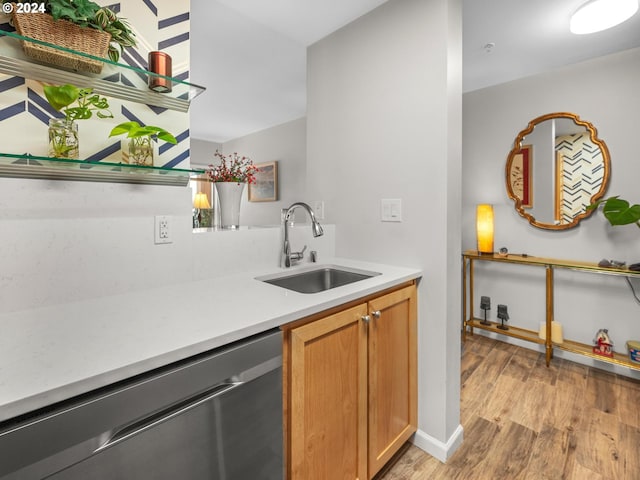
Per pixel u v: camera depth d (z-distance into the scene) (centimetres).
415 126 157
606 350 221
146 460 65
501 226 281
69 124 97
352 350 119
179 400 70
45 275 98
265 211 463
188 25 132
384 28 168
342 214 193
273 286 127
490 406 190
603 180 227
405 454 155
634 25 187
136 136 105
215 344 76
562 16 180
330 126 198
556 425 172
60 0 91
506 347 272
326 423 109
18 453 50
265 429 89
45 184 97
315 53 209
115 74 111
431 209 153
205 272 137
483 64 238
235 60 245
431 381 156
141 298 109
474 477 140
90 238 106
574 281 245
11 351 68
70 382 56
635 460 146
